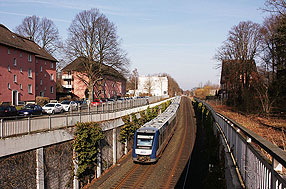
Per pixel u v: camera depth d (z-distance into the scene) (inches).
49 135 478.9
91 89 1665.8
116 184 597.6
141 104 1622.8
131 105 1332.4
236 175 283.7
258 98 1223.5
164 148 938.1
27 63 1556.3
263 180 177.3
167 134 1012.5
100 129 637.3
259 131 641.0
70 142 552.7
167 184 595.2
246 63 1535.4
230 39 1625.2
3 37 1384.1
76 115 620.1
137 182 608.7
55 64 2003.0
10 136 404.2
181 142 1080.8
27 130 443.8
